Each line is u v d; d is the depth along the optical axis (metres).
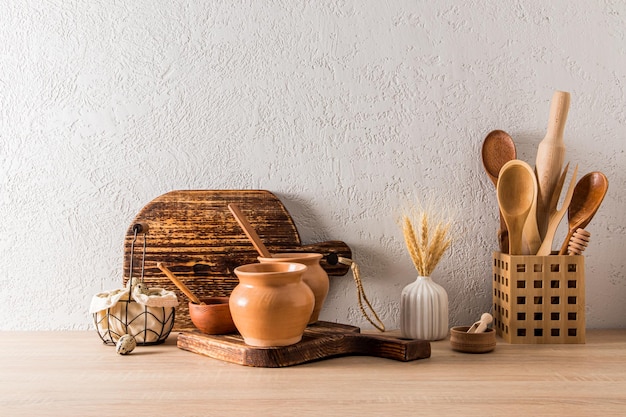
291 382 1.00
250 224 1.37
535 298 1.25
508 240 1.32
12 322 1.39
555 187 1.32
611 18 1.39
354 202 1.40
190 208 1.37
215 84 1.39
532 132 1.40
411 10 1.39
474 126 1.40
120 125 1.39
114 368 1.09
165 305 1.25
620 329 1.40
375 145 1.40
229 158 1.39
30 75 1.38
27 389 0.97
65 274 1.39
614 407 0.88
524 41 1.40
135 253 1.37
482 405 0.89
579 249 1.25
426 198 1.40
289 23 1.39
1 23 1.38
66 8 1.38
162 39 1.38
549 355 1.17
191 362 1.13
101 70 1.38
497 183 1.28
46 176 1.39
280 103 1.39
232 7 1.39
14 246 1.39
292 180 1.40
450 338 1.24
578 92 1.40
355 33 1.39
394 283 1.41
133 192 1.39
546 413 0.86
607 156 1.40
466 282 1.41
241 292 1.10
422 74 1.40
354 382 1.00
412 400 0.91
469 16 1.39
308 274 1.27
